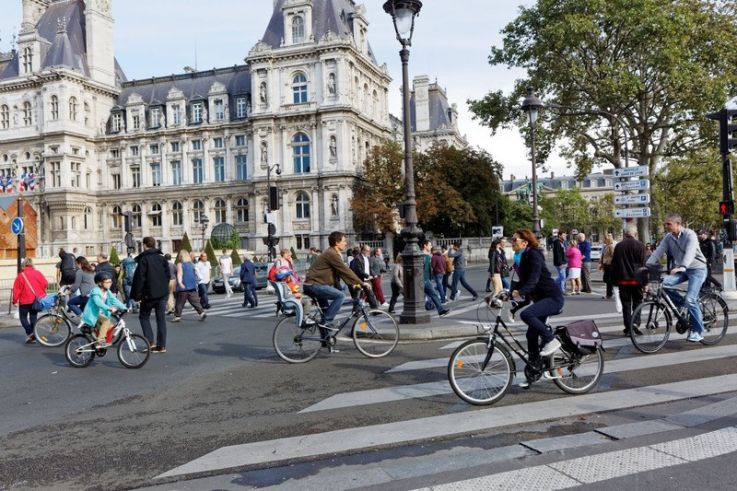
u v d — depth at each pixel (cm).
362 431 654
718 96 3083
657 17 2977
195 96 6669
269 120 5972
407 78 1409
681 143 3666
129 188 6831
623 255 1186
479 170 5759
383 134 6781
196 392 875
